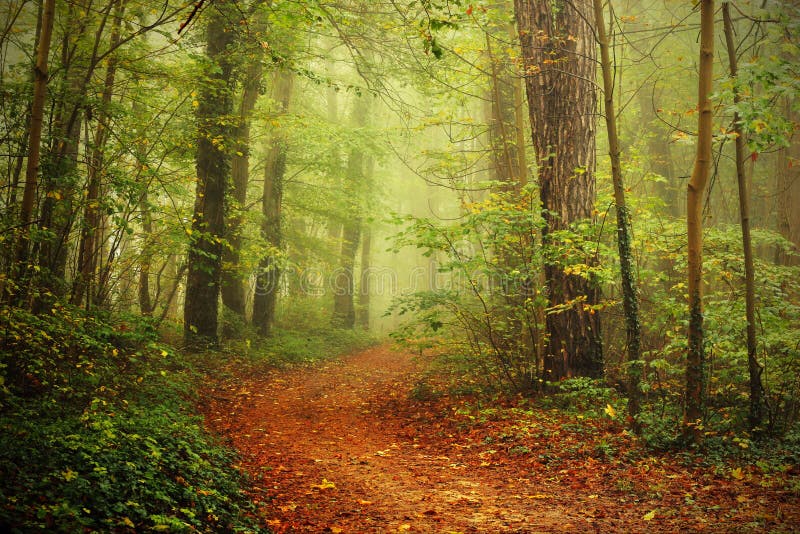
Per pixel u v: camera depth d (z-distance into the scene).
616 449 7.50
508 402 10.87
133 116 10.80
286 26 9.14
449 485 6.55
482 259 10.56
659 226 11.75
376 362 20.92
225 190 15.26
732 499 5.57
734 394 9.53
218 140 12.71
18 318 6.81
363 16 13.23
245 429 9.30
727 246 11.76
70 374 7.23
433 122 14.64
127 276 12.91
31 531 3.45
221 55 12.27
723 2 7.29
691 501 5.54
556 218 11.20
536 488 6.34
